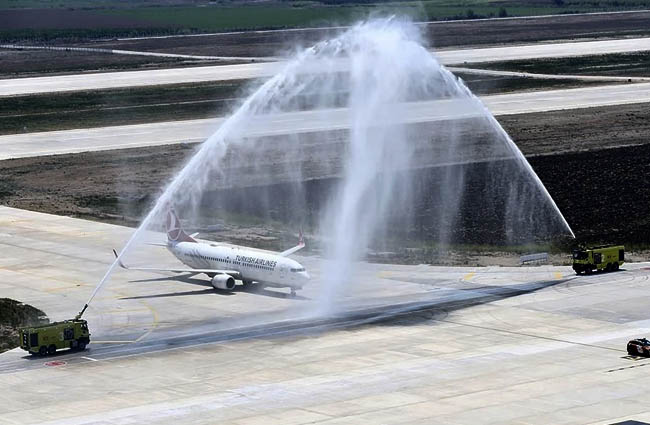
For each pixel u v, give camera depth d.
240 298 133.62
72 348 111.81
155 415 90.44
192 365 105.56
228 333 117.38
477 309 126.06
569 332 115.31
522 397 93.69
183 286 140.50
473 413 89.62
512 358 105.81
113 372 103.69
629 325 117.94
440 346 110.81
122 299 133.62
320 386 97.81
